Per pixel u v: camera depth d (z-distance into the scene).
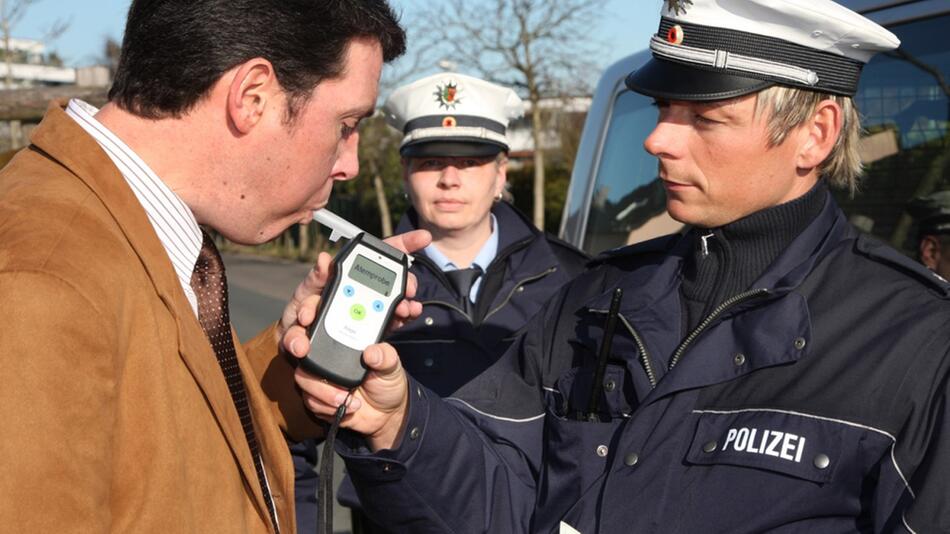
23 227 1.27
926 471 1.45
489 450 1.96
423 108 3.15
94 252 1.29
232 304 15.38
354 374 1.71
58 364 1.18
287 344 1.73
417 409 1.82
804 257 1.69
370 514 1.93
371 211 26.36
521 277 3.16
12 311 1.18
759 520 1.54
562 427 1.83
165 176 1.47
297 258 25.70
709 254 1.79
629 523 1.63
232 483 1.43
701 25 1.66
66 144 1.40
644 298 1.84
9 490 1.13
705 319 1.72
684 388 1.66
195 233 1.52
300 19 1.45
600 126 4.28
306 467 2.65
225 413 1.45
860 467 1.51
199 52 1.41
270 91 1.46
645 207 3.72
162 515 1.31
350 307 1.74
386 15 1.57
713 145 1.68
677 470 1.64
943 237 2.47
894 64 2.68
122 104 1.46
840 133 1.72
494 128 3.18
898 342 1.53
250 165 1.49
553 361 1.97
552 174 24.86
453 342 3.04
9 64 22.03
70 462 1.17
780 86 1.65
